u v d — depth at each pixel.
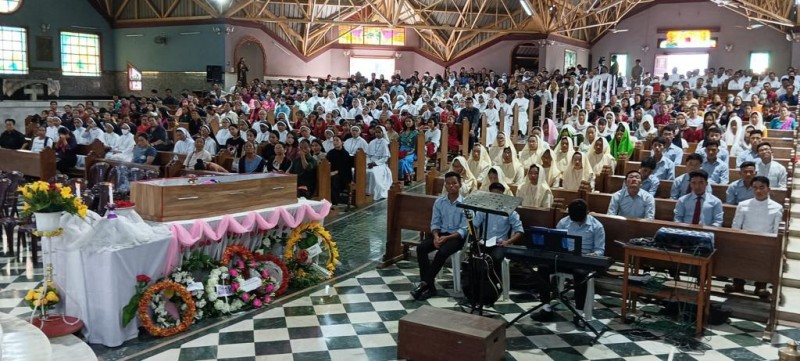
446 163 14.40
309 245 6.97
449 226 6.85
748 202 6.80
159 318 5.49
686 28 29.72
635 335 5.71
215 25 24.20
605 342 5.55
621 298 6.65
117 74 26.78
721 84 25.28
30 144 13.84
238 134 12.52
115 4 26.39
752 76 25.69
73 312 5.29
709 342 5.57
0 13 23.20
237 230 6.20
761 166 8.81
